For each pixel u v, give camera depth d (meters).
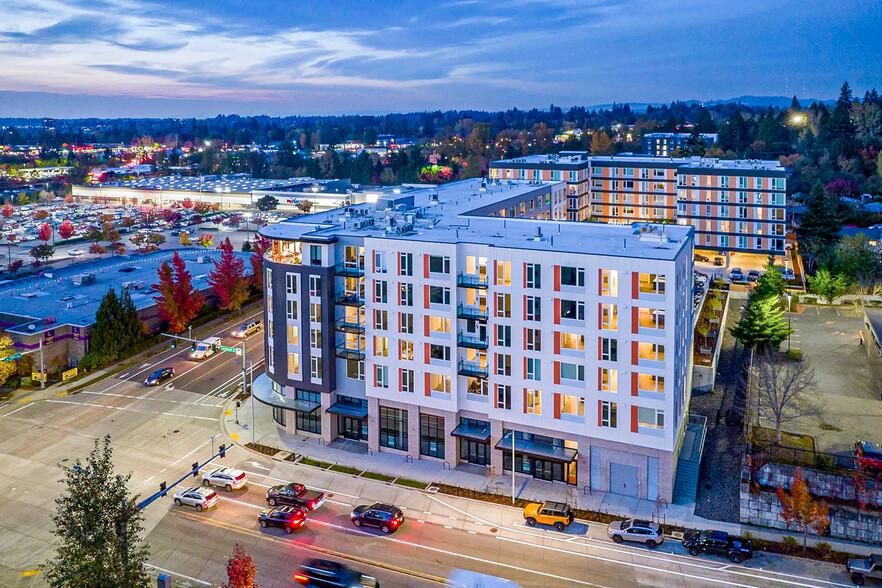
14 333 101.31
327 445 79.62
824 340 97.00
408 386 74.75
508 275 68.19
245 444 80.00
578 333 65.94
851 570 54.19
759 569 56.16
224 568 57.50
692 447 72.38
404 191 126.88
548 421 68.75
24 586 55.44
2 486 70.81
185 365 105.19
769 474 62.31
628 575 55.75
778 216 143.25
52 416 87.62
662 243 69.62
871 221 167.00
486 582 55.00
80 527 44.50
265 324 83.44
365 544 60.69
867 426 70.31
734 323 109.50
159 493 69.00
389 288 73.69
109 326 104.56
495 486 70.12
